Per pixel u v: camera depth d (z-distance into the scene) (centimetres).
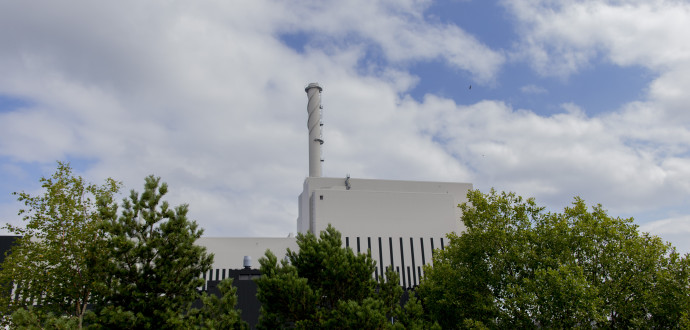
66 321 2039
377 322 2042
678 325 2186
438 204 9000
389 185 9344
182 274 2295
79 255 2709
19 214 2814
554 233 2469
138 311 2164
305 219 9388
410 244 8569
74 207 2852
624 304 2258
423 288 2969
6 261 2822
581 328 2138
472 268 2656
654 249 2342
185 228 2373
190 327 2134
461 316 2606
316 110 10444
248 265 5809
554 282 2123
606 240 2414
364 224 8506
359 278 2323
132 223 2292
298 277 2270
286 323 2320
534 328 2252
